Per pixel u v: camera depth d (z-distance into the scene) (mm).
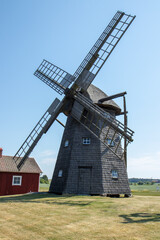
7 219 10680
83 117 24516
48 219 10680
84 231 8719
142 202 16594
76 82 23547
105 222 10086
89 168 22188
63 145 25156
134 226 9359
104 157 22641
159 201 17516
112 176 22172
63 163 23734
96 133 23500
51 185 24484
